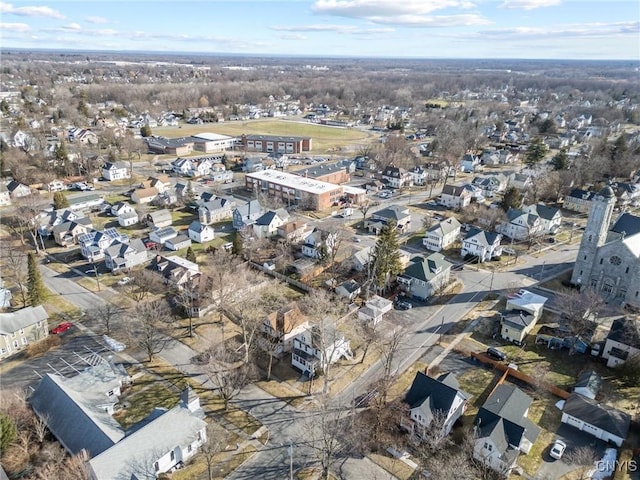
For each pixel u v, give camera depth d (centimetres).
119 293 8806
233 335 7544
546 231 11812
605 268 8588
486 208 12712
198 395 6219
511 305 8019
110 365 6444
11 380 6488
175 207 13575
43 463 4997
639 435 5612
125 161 18738
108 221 12462
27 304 8281
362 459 5259
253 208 12281
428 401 5638
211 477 4988
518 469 5112
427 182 16400
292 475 5009
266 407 6053
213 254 10344
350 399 6209
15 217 12300
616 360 6769
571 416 5738
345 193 14200
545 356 7100
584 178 14838
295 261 9981
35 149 17638
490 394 5944
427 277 8600
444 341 7444
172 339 7431
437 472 4894
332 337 6688
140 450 4853
